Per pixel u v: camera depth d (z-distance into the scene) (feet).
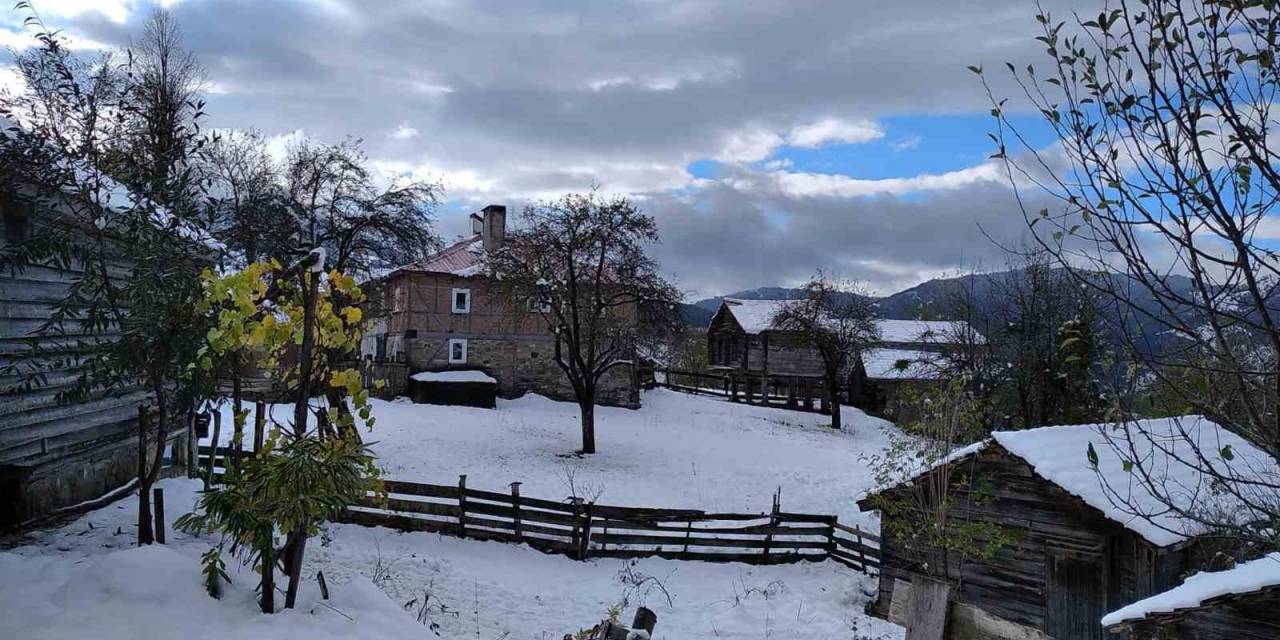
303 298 20.45
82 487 33.04
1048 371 58.95
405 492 47.62
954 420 43.52
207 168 48.32
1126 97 10.63
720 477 75.61
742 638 35.68
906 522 40.81
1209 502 29.14
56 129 25.18
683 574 46.83
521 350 120.98
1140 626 18.53
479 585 37.40
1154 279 10.54
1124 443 34.88
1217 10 10.17
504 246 89.20
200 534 28.53
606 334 86.79
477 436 85.97
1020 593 37.06
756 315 161.07
